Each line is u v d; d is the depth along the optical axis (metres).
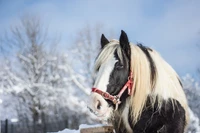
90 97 3.18
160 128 3.30
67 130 7.29
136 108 3.33
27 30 26.12
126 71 3.34
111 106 3.31
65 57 26.55
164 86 3.40
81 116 25.56
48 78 25.41
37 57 25.47
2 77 23.92
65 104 25.06
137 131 3.40
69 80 25.05
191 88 20.70
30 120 24.12
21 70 25.14
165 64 3.66
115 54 3.36
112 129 4.43
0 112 23.94
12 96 24.34
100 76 3.25
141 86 3.33
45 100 24.09
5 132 18.64
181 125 3.35
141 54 3.45
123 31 3.40
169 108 3.33
